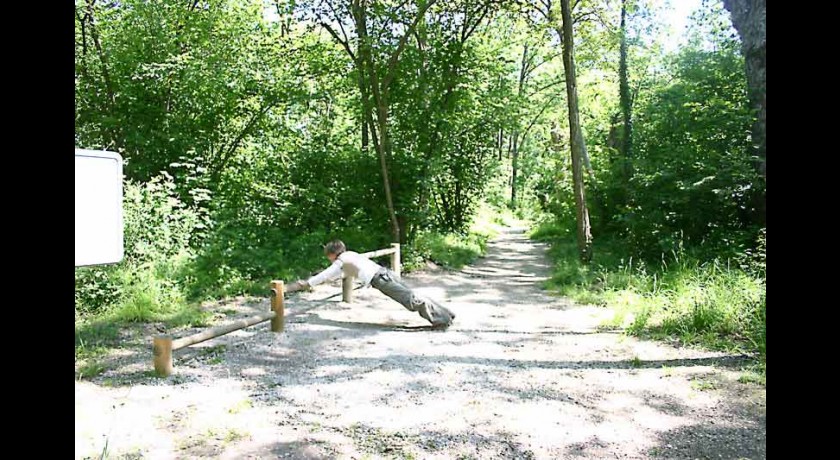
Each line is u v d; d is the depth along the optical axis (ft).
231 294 30.07
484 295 32.50
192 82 43.62
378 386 16.55
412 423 13.85
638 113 51.70
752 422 13.87
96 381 16.66
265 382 16.84
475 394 15.88
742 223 36.14
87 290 25.22
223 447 12.41
